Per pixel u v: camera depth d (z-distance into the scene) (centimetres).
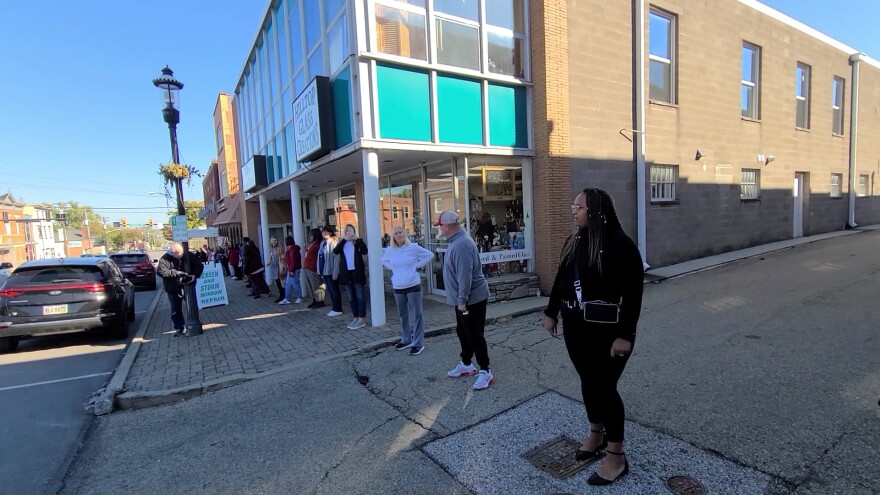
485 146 828
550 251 883
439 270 947
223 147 2523
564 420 375
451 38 786
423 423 390
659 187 1108
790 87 1438
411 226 1052
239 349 663
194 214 5747
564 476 296
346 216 1388
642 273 286
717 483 277
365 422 403
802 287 800
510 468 311
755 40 1312
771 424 343
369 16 689
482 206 877
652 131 1069
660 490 273
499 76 837
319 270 884
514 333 656
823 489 267
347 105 754
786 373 437
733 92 1256
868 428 330
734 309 688
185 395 502
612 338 287
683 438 331
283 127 1157
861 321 583
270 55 1256
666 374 452
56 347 788
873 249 1176
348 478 317
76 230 9075
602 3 959
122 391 508
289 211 1923
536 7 873
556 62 875
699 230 1180
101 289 780
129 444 400
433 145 764
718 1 1205
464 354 493
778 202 1421
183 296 813
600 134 959
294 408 448
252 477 330
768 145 1376
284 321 844
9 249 5550
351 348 619
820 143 1584
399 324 735
